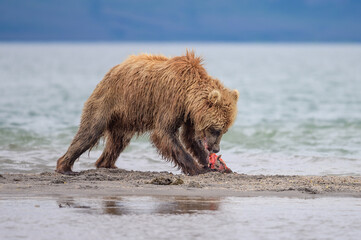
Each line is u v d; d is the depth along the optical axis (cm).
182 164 4153
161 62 4266
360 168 4859
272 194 3447
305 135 6950
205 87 4075
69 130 7188
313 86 16112
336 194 3466
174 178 3906
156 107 4188
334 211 3022
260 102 11375
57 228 2630
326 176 4247
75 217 2820
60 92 13762
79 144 4288
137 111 4253
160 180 3756
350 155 5544
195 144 4378
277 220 2828
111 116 4338
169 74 4144
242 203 3186
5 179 3847
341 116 8819
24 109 9594
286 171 4728
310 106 10500
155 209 3008
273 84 17150
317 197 3378
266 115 9112
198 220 2803
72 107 10162
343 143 6344
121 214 2892
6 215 2850
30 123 7819
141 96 4216
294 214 2948
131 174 4188
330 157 5419
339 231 2650
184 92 4094
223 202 3206
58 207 3027
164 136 4156
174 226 2688
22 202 3141
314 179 3991
